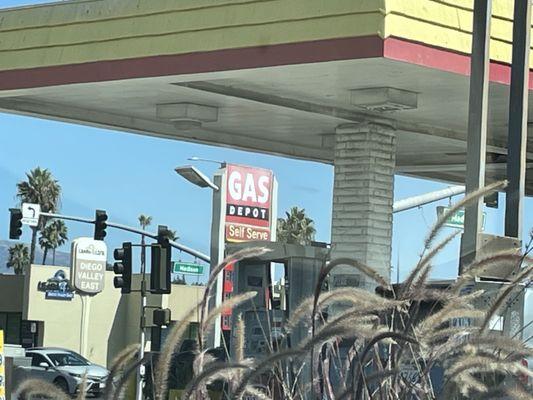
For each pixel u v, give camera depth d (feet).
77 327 172.35
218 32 39.60
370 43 36.17
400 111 45.52
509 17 39.68
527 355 11.27
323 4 37.19
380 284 12.71
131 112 50.78
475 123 25.22
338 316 12.07
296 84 42.11
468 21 38.70
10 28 45.98
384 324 12.42
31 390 11.64
